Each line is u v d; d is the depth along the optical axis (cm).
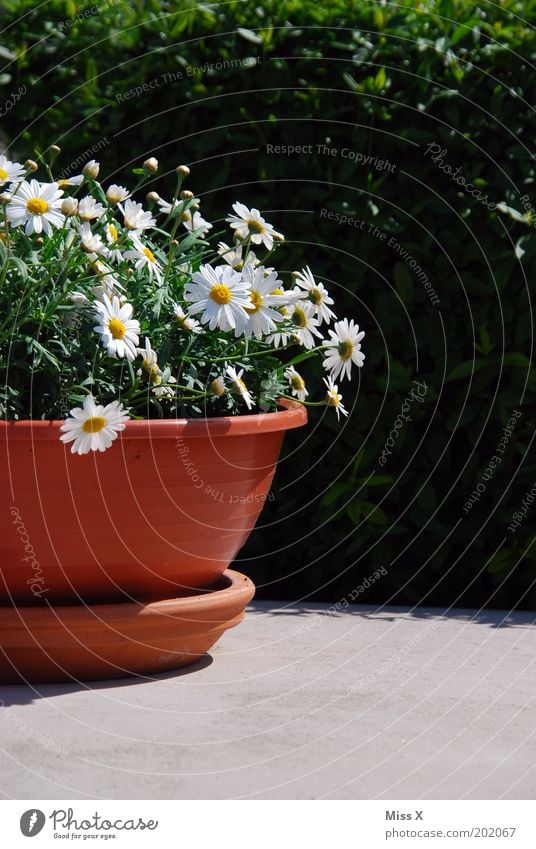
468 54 286
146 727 196
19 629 207
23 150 308
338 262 296
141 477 202
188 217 240
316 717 204
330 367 239
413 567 307
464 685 225
